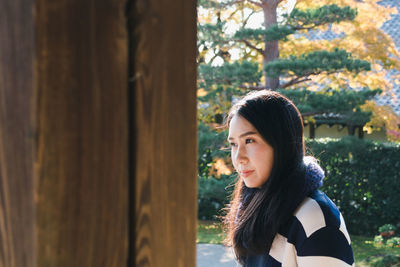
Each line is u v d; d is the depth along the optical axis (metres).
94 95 0.57
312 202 1.32
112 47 0.58
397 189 7.23
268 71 6.65
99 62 0.57
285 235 1.35
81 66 0.56
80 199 0.57
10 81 0.52
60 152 0.55
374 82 7.84
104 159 0.58
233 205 1.71
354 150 6.96
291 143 1.42
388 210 7.29
